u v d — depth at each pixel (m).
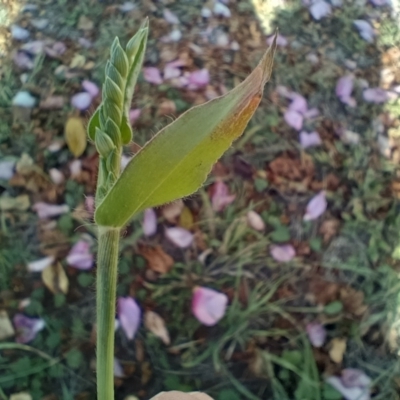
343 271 0.27
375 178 0.30
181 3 0.34
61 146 0.29
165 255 0.27
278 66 0.33
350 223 0.28
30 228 0.27
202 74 0.31
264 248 0.27
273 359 0.25
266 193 0.28
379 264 0.28
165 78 0.31
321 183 0.29
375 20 0.36
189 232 0.27
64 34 0.33
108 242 0.10
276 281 0.27
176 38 0.33
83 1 0.34
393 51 0.35
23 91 0.30
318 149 0.30
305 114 0.31
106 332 0.10
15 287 0.26
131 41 0.09
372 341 0.26
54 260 0.26
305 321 0.26
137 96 0.30
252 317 0.26
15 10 0.33
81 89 0.30
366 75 0.33
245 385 0.25
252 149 0.29
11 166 0.28
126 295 0.26
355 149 0.31
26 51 0.32
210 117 0.08
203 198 0.28
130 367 0.24
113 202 0.09
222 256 0.27
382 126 0.32
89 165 0.28
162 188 0.09
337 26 0.35
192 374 0.25
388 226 0.29
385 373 0.25
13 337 0.25
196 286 0.26
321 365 0.25
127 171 0.09
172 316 0.26
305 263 0.27
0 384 0.24
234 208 0.28
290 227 0.28
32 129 0.29
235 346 0.25
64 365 0.24
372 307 0.27
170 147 0.09
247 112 0.08
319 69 0.33
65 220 0.27
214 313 0.26
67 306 0.25
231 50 0.33
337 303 0.26
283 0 0.35
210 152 0.09
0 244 0.26
